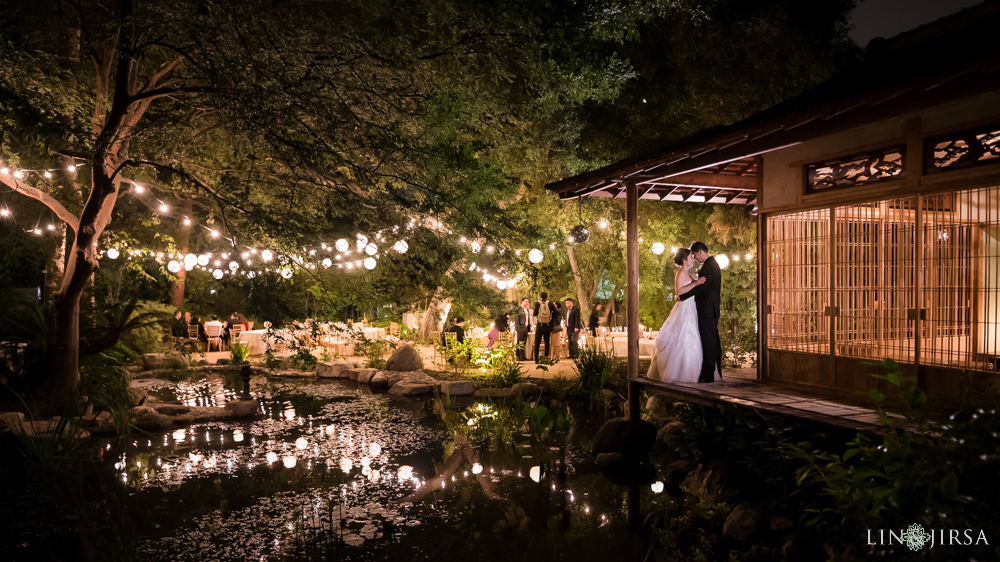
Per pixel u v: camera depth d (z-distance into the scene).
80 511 6.62
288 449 9.18
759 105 16.09
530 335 19.41
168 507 6.75
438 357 19.31
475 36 10.30
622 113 16.78
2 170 10.27
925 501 3.37
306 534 6.00
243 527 6.17
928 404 4.70
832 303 7.83
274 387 15.10
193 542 5.81
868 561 3.78
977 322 6.39
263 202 13.61
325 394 14.12
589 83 12.37
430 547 5.72
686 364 8.92
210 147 14.12
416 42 10.06
